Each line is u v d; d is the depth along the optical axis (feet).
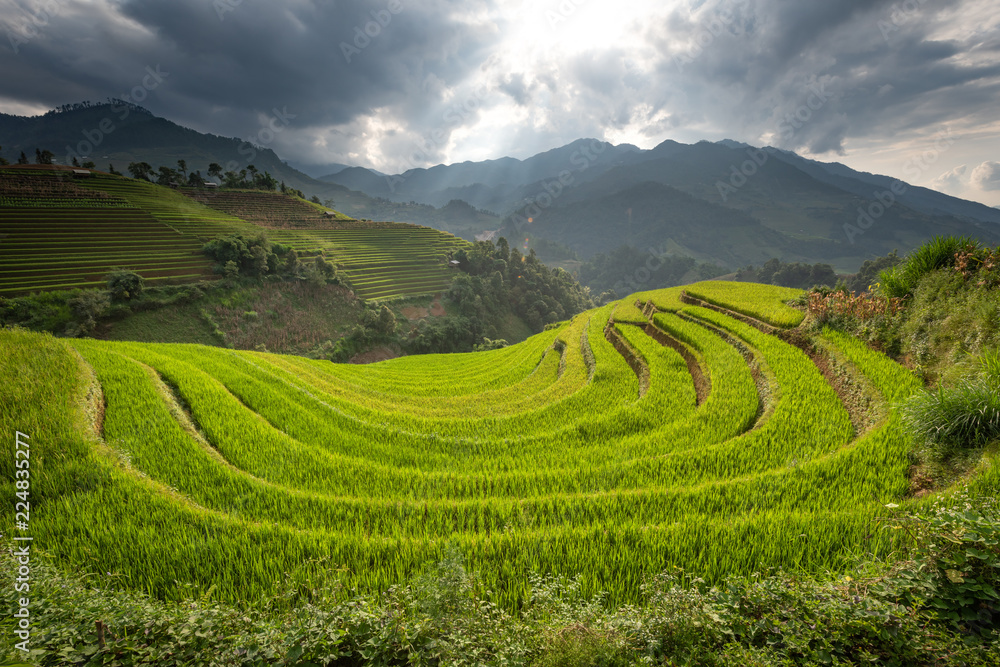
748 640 12.41
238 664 12.60
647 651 12.24
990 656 10.25
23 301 202.39
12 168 350.64
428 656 12.56
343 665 13.33
